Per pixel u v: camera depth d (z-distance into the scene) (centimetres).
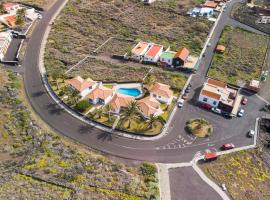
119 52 12112
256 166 8000
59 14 14525
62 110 9338
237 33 13850
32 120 8844
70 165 7344
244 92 10469
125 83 10481
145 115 9000
